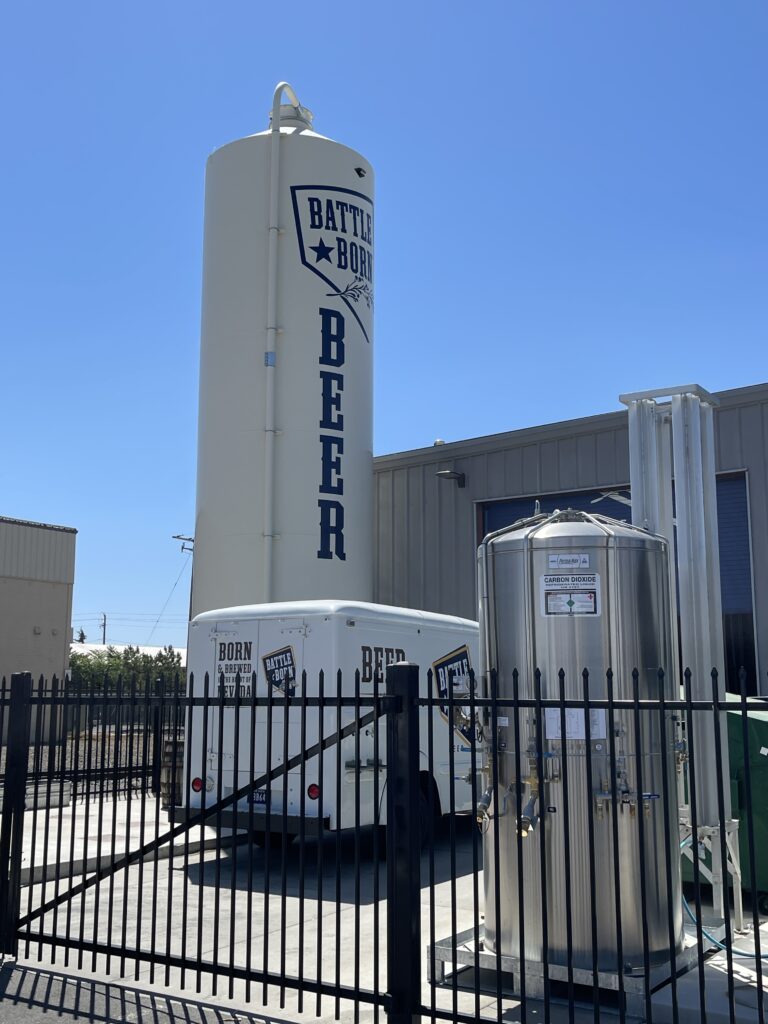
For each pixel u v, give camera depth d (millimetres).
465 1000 5715
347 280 16938
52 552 34406
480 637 6520
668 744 6070
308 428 16250
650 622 6055
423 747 11180
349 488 16531
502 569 6297
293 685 10156
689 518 7312
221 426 16547
